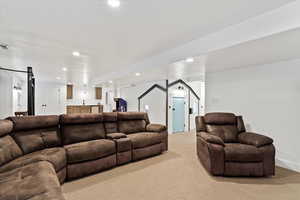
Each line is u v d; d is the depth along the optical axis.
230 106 3.88
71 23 2.10
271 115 3.13
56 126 2.86
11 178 1.47
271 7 1.73
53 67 4.68
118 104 8.42
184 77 5.25
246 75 3.54
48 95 7.63
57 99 7.86
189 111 7.08
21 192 1.23
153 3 1.66
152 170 2.78
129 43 2.82
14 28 2.24
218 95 4.15
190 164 3.04
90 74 5.86
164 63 3.31
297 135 2.77
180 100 6.64
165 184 2.31
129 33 2.41
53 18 1.98
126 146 3.05
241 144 2.74
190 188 2.20
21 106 6.96
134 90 7.68
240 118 3.27
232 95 3.83
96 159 2.65
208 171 2.65
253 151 2.45
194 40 2.67
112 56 3.61
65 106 8.08
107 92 9.53
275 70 3.06
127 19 2.00
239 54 2.53
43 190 1.24
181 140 4.98
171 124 6.14
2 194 1.21
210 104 4.36
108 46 2.97
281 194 2.05
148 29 2.28
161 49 3.17
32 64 4.32
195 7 1.74
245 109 3.57
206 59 2.85
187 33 2.41
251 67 3.45
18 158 2.07
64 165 2.30
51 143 2.61
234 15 1.90
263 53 2.48
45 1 1.63
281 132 2.98
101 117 3.38
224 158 2.48
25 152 2.27
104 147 2.73
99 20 2.02
